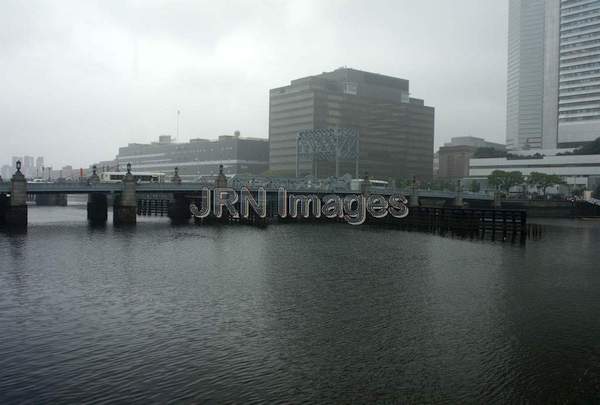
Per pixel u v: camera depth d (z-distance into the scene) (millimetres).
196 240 81688
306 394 24438
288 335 32812
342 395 24391
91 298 41812
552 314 38531
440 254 69625
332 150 159750
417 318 37031
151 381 25719
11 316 36500
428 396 24391
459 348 30766
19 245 72062
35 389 24734
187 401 23625
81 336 32281
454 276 53312
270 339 32031
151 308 38969
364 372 27047
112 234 88062
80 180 124250
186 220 122312
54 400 23625
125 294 43344
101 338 31938
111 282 48062
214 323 35250
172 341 31500
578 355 29781
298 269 56188
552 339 32562
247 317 36750
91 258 61750
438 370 27406
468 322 36188
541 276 53906
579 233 106375
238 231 97750
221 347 30516
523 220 91062
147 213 150250
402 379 26219
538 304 41594
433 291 45969
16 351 29656
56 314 37094
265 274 52969
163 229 98625
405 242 83625
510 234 100375
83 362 28062
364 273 54312
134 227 101938
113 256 63594
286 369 27344
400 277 52312
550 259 66375
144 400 23688
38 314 37062
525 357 29375
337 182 138375
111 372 26781
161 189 112250
